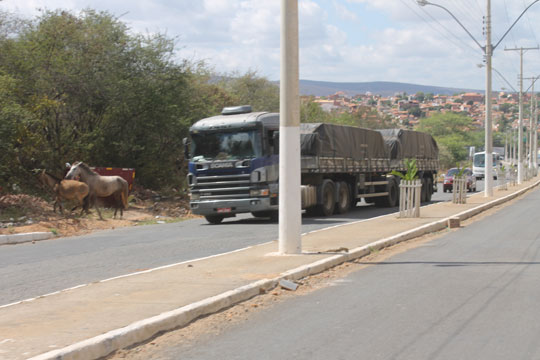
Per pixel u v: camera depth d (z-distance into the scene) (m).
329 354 6.21
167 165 34.31
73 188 23.02
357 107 103.19
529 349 6.23
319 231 17.70
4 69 27.42
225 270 10.99
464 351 6.20
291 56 12.23
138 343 6.79
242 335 7.07
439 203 30.84
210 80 54.19
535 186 59.47
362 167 28.17
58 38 29.75
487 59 37.28
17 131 25.16
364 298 8.98
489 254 13.39
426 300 8.72
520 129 62.53
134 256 14.11
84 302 8.53
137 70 31.92
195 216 27.31
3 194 25.20
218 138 22.39
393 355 6.12
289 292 9.59
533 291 9.19
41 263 13.38
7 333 6.85
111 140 31.64
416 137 35.41
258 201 21.83
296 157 12.65
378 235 16.28
